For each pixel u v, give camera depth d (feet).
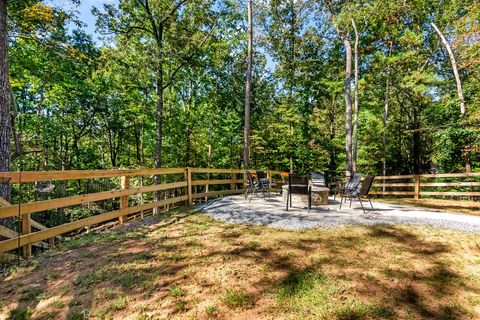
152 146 57.72
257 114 63.41
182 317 7.67
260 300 8.43
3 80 16.19
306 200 22.94
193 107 61.87
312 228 15.14
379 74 51.39
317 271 10.11
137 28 40.52
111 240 13.83
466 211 20.99
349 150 40.73
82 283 9.46
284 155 56.34
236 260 11.12
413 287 9.15
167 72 51.80
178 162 57.57
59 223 35.14
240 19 43.98
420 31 47.55
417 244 12.80
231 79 59.47
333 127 66.18
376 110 59.06
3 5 16.26
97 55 47.14
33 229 22.30
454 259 11.23
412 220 16.80
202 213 20.15
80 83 47.19
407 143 63.77
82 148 60.18
